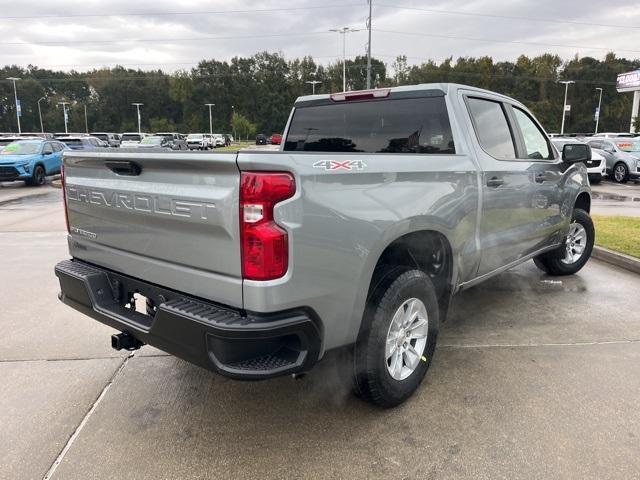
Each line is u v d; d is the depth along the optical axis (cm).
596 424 303
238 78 10369
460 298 536
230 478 260
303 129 470
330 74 10256
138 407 327
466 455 275
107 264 322
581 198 609
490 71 9031
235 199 234
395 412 318
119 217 300
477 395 336
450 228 342
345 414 317
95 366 384
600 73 9131
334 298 262
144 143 3331
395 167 293
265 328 234
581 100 9106
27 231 963
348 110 438
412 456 275
